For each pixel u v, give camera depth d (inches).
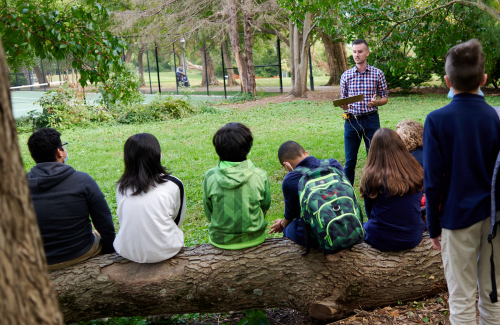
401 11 356.2
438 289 129.6
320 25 385.1
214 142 121.9
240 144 119.9
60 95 642.2
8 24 166.6
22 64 751.1
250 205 122.5
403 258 125.3
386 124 475.5
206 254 124.8
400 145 124.0
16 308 37.6
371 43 362.0
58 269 121.3
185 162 363.6
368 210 132.0
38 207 115.6
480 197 86.0
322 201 106.8
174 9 960.9
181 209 129.4
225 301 123.6
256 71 1726.1
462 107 86.8
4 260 36.9
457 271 90.3
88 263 123.6
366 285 124.6
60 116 615.2
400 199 122.6
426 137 89.3
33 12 169.2
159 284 120.0
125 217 119.6
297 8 348.5
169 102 671.8
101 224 126.4
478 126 85.7
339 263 123.3
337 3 354.3
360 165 312.7
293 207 123.4
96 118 645.3
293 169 127.7
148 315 126.2
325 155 349.4
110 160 386.9
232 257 123.3
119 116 648.4
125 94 214.5
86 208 122.4
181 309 124.5
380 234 125.6
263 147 397.7
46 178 115.7
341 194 108.5
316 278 123.0
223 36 919.7
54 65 1119.6
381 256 125.8
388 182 120.6
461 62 86.0
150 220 118.3
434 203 88.7
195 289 121.1
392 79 792.3
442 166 87.4
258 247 126.0
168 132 529.7
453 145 86.4
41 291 40.3
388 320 121.9
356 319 124.7
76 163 378.0
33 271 39.6
